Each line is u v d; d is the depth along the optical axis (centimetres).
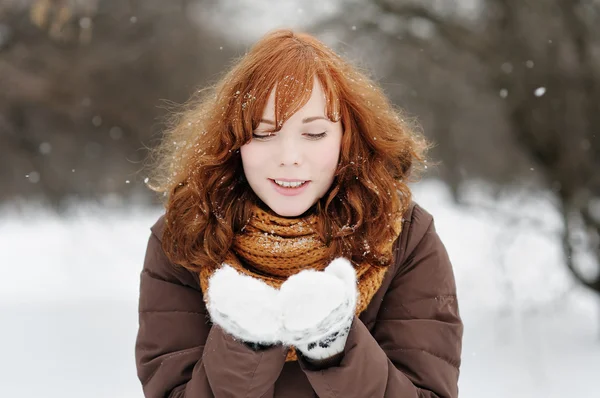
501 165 1125
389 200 185
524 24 730
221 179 186
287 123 171
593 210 715
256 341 159
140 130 1290
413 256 193
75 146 1348
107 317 865
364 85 190
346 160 182
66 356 686
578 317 804
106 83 1239
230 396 165
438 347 184
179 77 1272
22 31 1160
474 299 662
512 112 755
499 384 573
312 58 175
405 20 758
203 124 194
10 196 1420
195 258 185
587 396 550
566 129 733
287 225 183
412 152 201
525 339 639
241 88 177
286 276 187
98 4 1230
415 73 986
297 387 189
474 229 824
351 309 158
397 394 171
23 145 1351
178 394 181
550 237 692
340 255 182
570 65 727
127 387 585
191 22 1296
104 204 1341
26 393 569
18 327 813
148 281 196
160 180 219
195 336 190
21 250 1394
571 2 711
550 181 741
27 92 1166
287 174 172
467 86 962
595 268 706
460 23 757
